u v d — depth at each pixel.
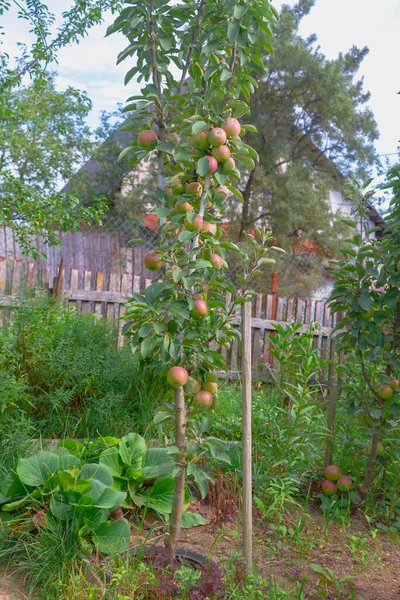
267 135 19.77
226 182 2.90
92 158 19.69
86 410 4.79
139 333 2.73
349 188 4.34
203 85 3.12
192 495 3.95
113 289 7.64
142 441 3.76
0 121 8.52
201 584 2.66
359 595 2.99
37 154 17.91
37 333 4.94
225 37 2.97
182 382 2.76
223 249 3.05
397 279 4.00
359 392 4.20
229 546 3.37
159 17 3.00
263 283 14.68
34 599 2.68
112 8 7.39
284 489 3.90
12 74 7.36
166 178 3.01
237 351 7.70
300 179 19.45
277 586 2.96
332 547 3.57
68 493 3.11
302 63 19.23
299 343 4.76
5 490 3.28
